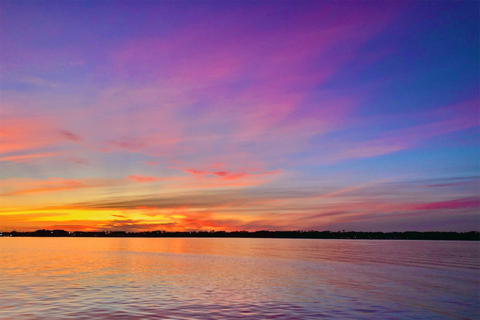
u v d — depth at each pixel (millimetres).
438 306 32500
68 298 32062
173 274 52625
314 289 39750
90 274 51000
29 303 29719
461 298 36625
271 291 37625
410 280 50469
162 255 101562
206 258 90375
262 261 81500
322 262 80875
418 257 103000
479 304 33656
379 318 27422
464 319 28156
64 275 49281
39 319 24734
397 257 102500
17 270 55281
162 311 27266
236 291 37219
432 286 44875
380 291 39812
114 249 138000
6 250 120375
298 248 166250
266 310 28359
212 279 47219
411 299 35344
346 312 28656
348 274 56562
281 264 73625
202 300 31828
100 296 33219
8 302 30062
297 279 48562
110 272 54250
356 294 37156
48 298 31984
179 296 33688
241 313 27109
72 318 25047
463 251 146875
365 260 88938
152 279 46469
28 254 97438
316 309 29281
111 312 26766
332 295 36031
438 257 103750
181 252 119875
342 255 110625
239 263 75312
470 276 55938
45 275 49000
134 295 33938
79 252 111312
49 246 160875
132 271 56250
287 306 30062
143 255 100750
